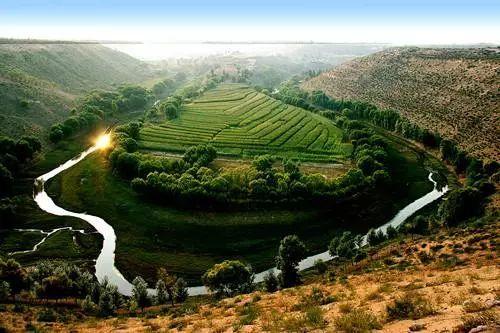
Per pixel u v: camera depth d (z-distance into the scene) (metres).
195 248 98.44
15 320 51.31
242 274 77.38
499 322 18.67
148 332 40.44
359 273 60.81
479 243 60.50
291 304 40.25
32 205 117.69
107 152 151.12
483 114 172.75
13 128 161.38
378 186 128.50
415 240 80.69
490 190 113.44
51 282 66.12
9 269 67.12
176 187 114.75
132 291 78.38
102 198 120.88
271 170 130.00
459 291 30.55
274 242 101.44
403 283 41.38
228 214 110.62
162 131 179.12
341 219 111.75
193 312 49.09
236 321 35.91
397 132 188.00
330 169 140.50
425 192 130.38
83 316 59.50
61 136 166.75
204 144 162.50
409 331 21.55
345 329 25.02
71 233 103.81
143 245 99.50
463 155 142.25
